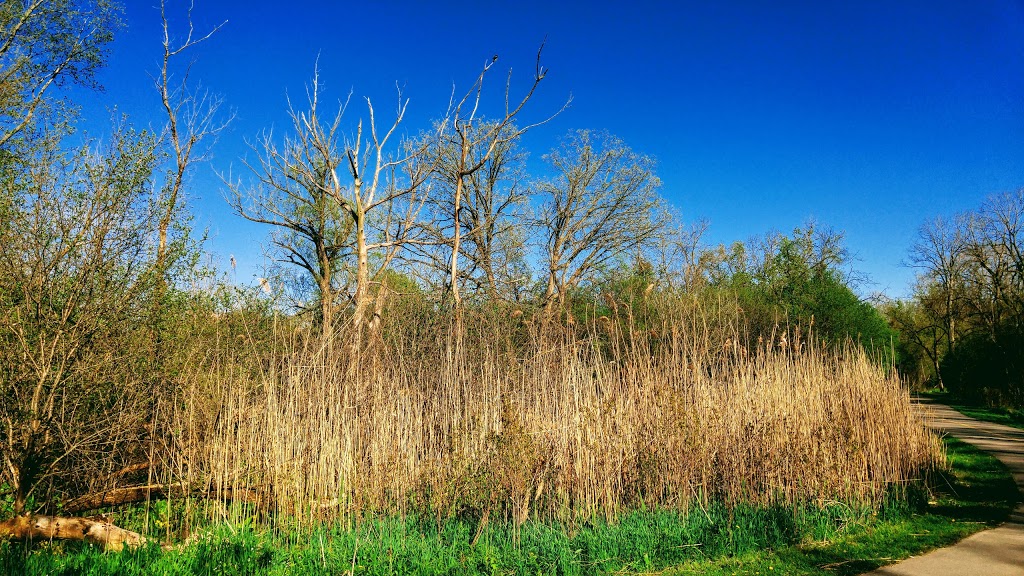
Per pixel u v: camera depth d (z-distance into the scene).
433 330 13.07
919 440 11.52
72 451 7.50
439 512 7.71
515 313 12.29
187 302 10.34
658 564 6.54
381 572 6.39
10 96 13.70
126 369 8.36
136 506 8.95
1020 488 10.38
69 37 15.60
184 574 6.27
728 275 39.25
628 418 8.84
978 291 36.91
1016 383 30.41
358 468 8.66
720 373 10.38
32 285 7.50
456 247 16.44
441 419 9.39
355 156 18.64
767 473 8.66
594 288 19.45
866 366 11.54
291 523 7.92
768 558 6.70
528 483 7.77
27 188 7.68
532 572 6.36
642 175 30.09
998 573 6.11
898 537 7.47
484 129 26.20
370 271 20.95
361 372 10.25
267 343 11.48
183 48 15.89
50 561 6.25
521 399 8.94
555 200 30.41
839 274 35.31
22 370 7.37
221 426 8.90
